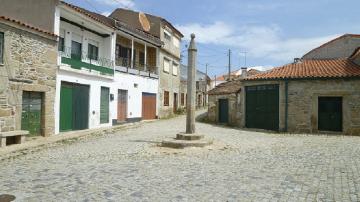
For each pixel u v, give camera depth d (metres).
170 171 8.77
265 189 6.96
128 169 9.04
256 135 18.19
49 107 16.77
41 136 16.33
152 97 29.97
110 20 24.33
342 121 19.16
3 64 13.79
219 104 28.56
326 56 28.61
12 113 14.32
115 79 23.94
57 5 17.39
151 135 17.64
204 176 8.17
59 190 6.96
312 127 19.81
